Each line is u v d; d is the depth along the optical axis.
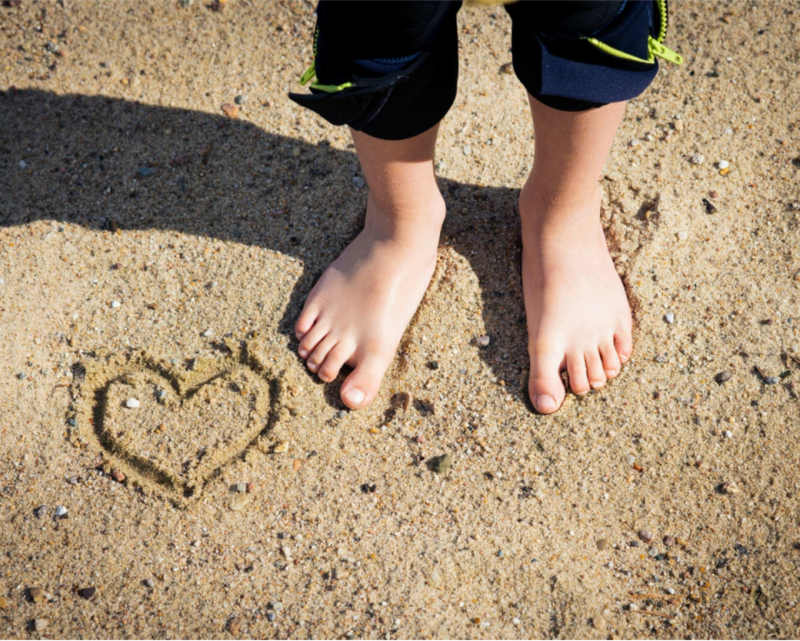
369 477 0.60
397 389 0.63
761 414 0.61
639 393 0.62
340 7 0.45
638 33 0.47
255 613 0.56
